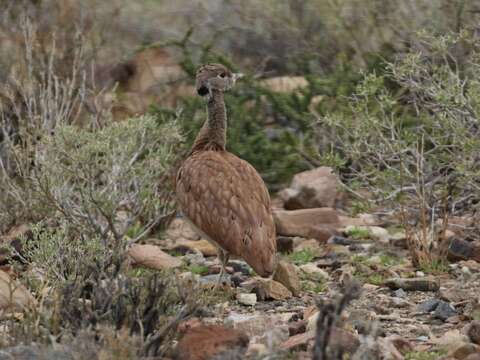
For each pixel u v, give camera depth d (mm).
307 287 24391
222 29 39688
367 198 29172
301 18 39781
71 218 26047
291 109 36062
